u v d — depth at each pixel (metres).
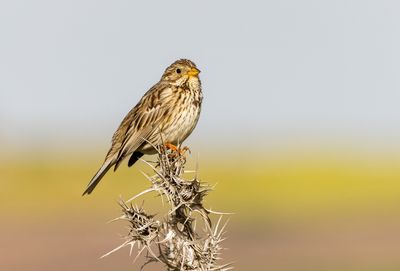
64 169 54.53
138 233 7.68
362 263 25.88
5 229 33.66
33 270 24.42
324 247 29.27
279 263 25.75
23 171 51.78
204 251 7.71
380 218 37.59
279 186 51.88
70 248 28.47
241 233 32.16
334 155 75.44
